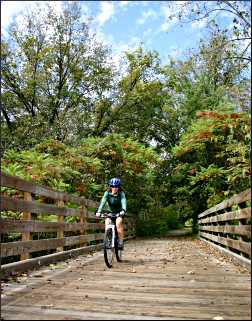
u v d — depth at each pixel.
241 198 7.45
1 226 6.20
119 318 4.20
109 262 8.15
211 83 23.25
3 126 23.28
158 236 25.25
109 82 25.86
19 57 24.28
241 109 11.47
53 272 7.22
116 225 8.55
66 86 24.95
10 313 4.37
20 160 12.52
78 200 10.48
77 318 4.19
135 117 26.97
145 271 7.55
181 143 20.44
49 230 8.27
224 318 4.18
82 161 15.63
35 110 24.72
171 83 25.89
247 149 12.64
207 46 13.22
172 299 5.08
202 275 7.03
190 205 25.20
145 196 24.75
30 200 7.42
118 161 18.92
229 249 9.70
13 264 6.58
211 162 21.42
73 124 22.17
